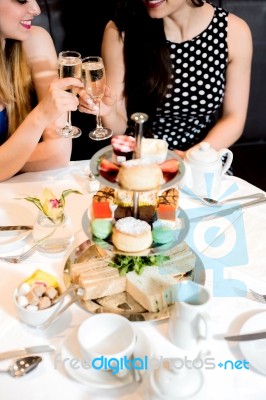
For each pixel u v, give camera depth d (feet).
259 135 8.40
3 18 5.26
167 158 3.67
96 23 7.19
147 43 6.20
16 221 4.47
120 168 3.41
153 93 6.41
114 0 6.79
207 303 3.20
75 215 4.58
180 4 5.73
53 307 3.44
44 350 3.33
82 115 7.64
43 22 7.08
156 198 3.87
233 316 3.61
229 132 6.69
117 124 6.65
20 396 3.09
